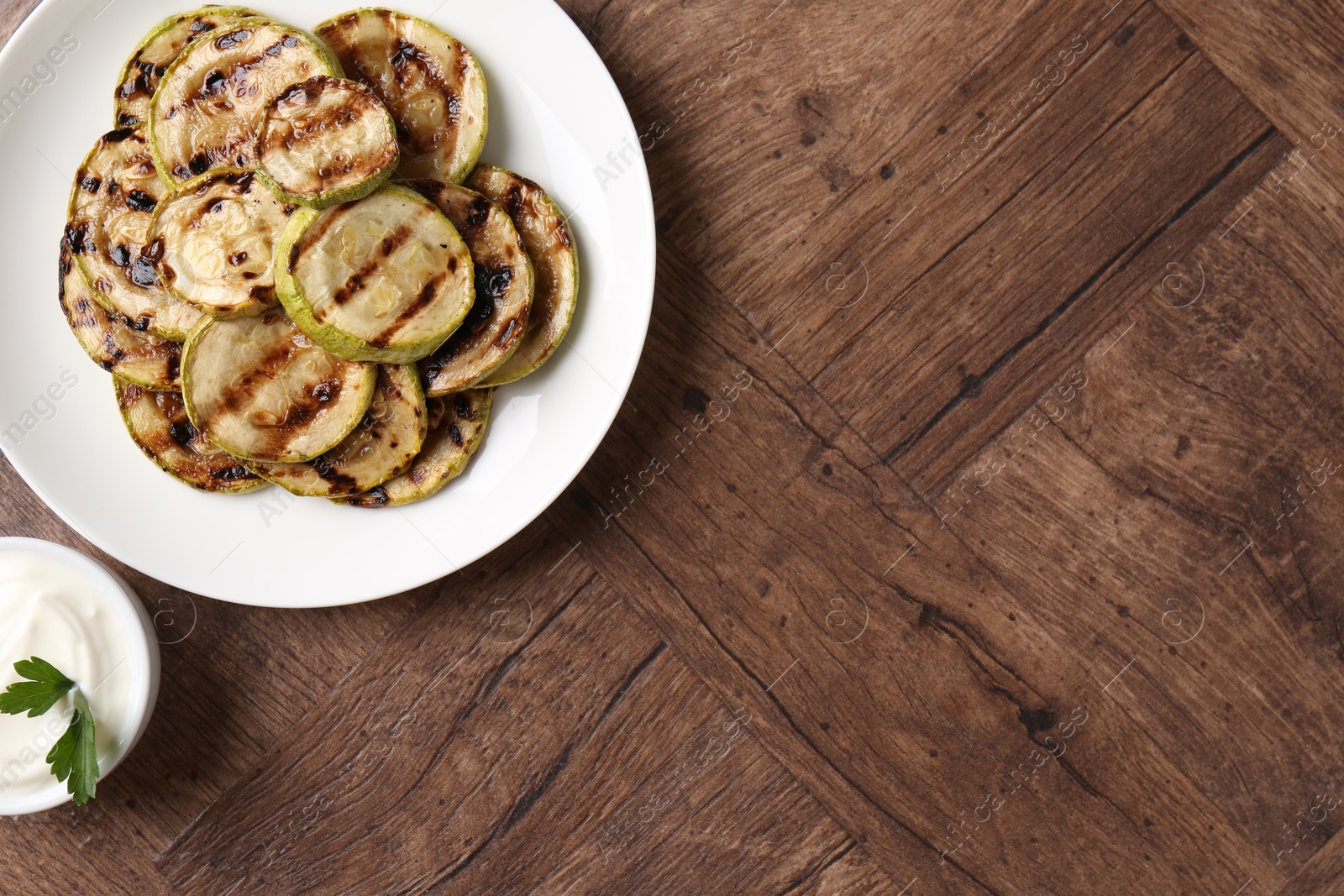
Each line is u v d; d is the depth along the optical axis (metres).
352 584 0.71
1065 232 0.75
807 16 0.74
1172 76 0.75
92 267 0.68
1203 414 0.76
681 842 0.76
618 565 0.75
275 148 0.66
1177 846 0.76
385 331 0.67
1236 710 0.76
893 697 0.76
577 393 0.71
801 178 0.75
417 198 0.67
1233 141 0.75
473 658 0.75
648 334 0.75
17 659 0.71
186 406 0.67
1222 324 0.76
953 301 0.75
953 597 0.76
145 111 0.69
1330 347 0.76
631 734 0.76
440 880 0.76
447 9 0.70
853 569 0.76
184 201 0.67
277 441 0.68
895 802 0.76
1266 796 0.76
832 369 0.75
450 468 0.70
